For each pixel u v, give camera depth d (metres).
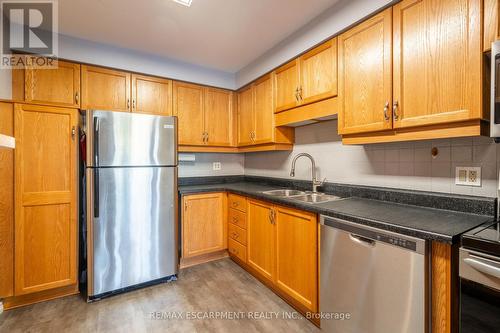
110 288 2.03
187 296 2.04
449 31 1.21
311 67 2.03
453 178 1.46
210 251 2.72
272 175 3.04
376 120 1.53
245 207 2.44
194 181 3.21
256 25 2.05
